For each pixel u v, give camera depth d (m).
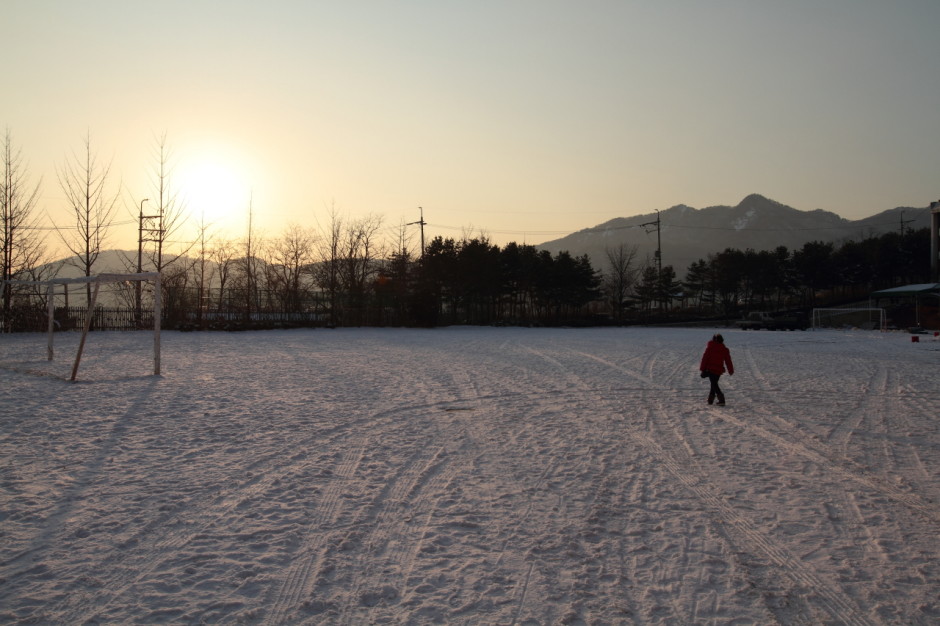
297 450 9.63
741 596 5.07
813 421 12.49
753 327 53.81
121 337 33.94
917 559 5.82
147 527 6.34
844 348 30.98
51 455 8.96
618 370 21.12
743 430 11.59
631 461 9.30
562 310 79.12
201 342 31.70
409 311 54.16
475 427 11.71
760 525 6.66
